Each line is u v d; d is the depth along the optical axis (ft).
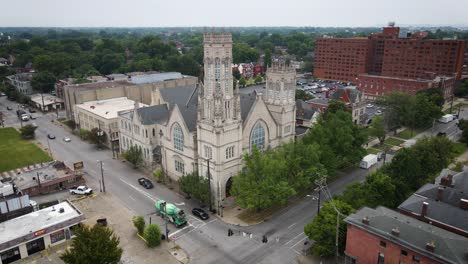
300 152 277.23
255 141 296.30
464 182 227.40
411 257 161.89
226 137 263.90
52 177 304.09
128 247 217.15
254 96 302.86
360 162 342.85
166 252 212.02
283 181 249.55
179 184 279.90
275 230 235.20
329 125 321.73
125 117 368.89
